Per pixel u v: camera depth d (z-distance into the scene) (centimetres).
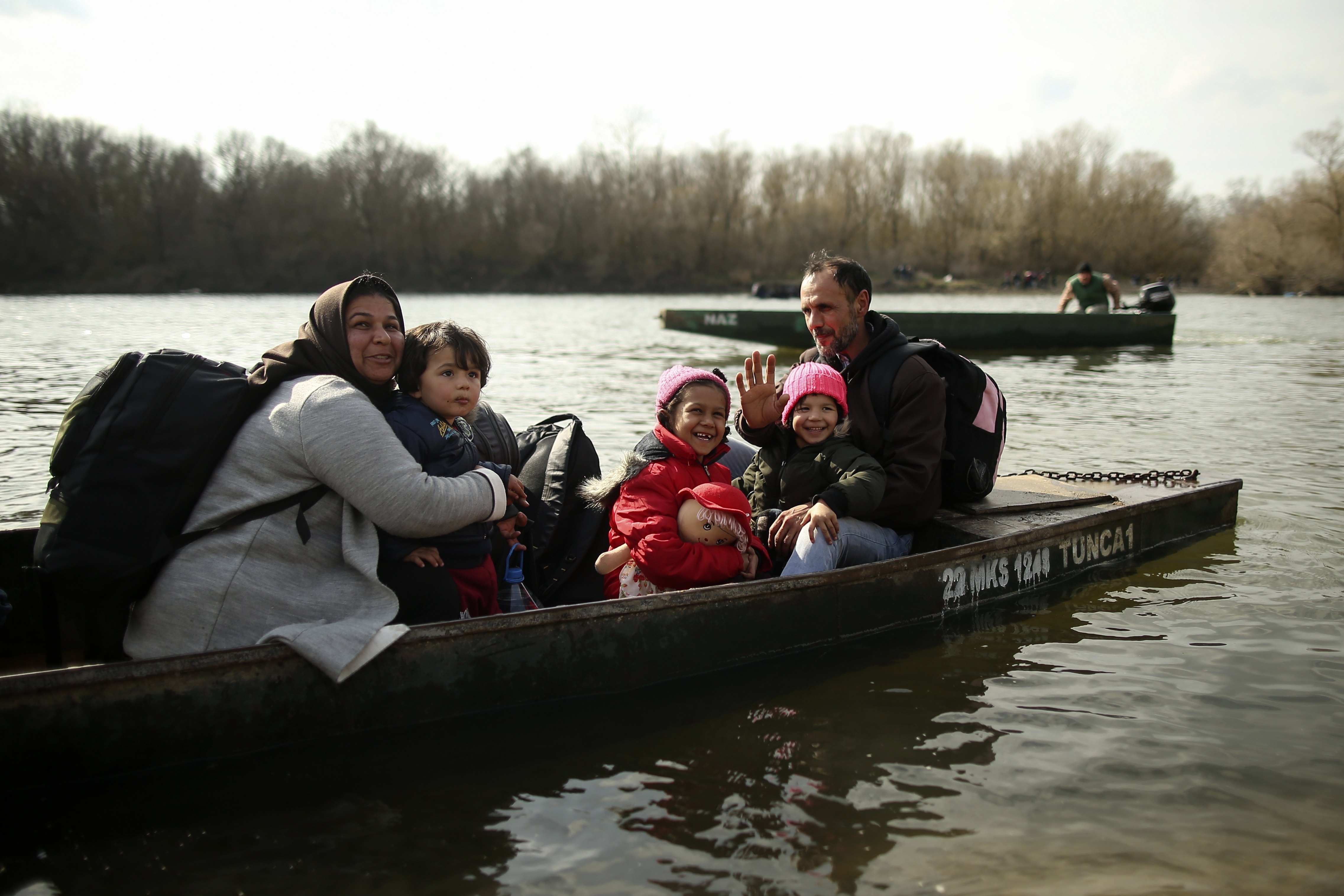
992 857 204
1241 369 1252
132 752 229
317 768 242
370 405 263
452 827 218
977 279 7019
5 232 5994
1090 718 272
